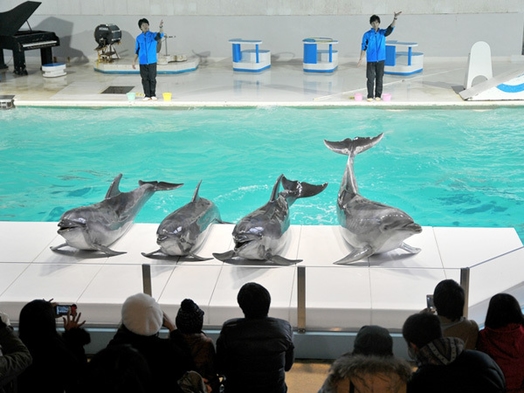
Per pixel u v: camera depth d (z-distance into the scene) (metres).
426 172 13.05
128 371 3.79
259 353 5.15
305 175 12.98
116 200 8.95
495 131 15.35
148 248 8.70
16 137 15.55
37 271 7.86
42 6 24.06
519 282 7.36
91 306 7.17
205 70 22.41
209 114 17.11
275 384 5.27
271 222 8.08
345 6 23.53
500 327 5.33
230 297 7.20
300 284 6.74
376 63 17.23
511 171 13.04
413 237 8.77
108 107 17.75
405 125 15.88
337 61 22.80
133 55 24.22
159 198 12.01
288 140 15.01
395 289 7.25
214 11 23.92
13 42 21.06
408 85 19.48
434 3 23.25
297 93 18.58
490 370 4.35
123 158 14.16
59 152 14.55
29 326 5.00
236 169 13.38
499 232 8.87
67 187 12.76
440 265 7.98
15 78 21.22
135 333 4.78
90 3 23.97
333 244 8.65
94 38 23.61
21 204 11.99
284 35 23.94
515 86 16.97
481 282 7.40
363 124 16.02
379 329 4.47
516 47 23.41
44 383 5.00
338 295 7.15
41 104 17.89
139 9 24.02
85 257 8.45
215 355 5.46
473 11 23.25
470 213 11.33
